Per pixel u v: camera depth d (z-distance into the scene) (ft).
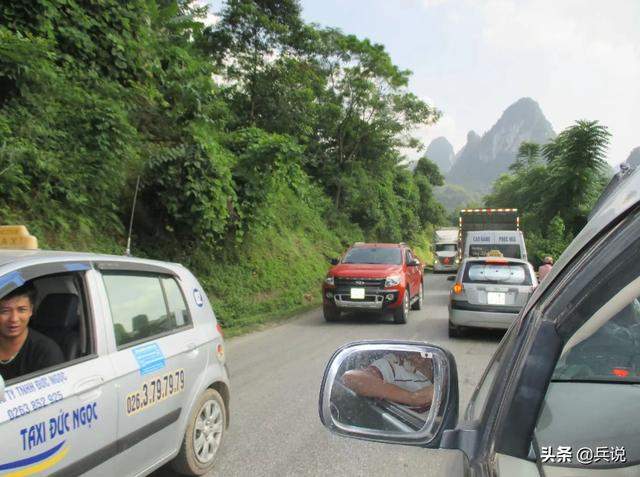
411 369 5.29
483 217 76.84
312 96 71.41
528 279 30.94
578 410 5.27
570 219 87.04
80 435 9.27
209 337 14.19
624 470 4.32
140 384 10.95
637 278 3.58
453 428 4.93
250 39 64.28
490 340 31.89
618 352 5.99
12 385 8.49
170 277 13.67
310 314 44.11
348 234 88.43
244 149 44.86
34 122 28.19
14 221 26.07
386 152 98.89
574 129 86.69
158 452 11.60
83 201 29.25
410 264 42.63
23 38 27.91
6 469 7.90
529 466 4.00
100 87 34.35
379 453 14.70
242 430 16.53
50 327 10.32
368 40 81.76
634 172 4.20
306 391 20.70
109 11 37.29
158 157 34.35
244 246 49.60
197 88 40.22
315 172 91.76
